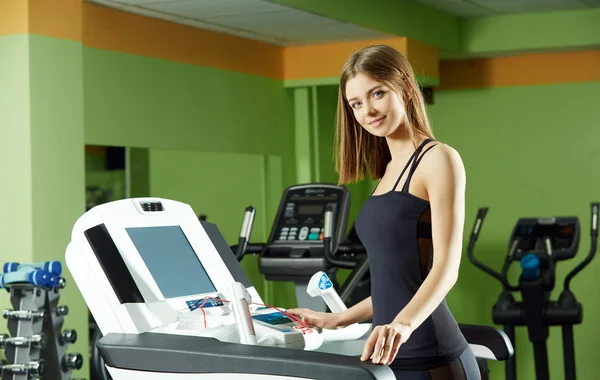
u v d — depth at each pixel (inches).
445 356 89.2
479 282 301.0
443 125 305.7
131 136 201.8
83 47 189.3
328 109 283.6
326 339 118.8
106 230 108.0
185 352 94.6
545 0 259.9
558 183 294.7
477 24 282.7
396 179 91.8
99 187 319.0
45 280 143.9
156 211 117.2
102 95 193.8
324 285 114.1
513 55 297.0
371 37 247.3
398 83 90.6
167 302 107.9
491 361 298.5
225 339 102.8
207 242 121.5
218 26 223.3
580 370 289.3
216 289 117.0
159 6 196.7
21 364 142.9
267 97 253.3
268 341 102.1
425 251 89.5
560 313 219.5
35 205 166.2
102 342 100.9
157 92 210.2
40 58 168.6
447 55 291.3
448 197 87.4
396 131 92.9
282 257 206.1
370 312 104.3
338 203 212.2
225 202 287.1
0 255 168.6
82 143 177.6
